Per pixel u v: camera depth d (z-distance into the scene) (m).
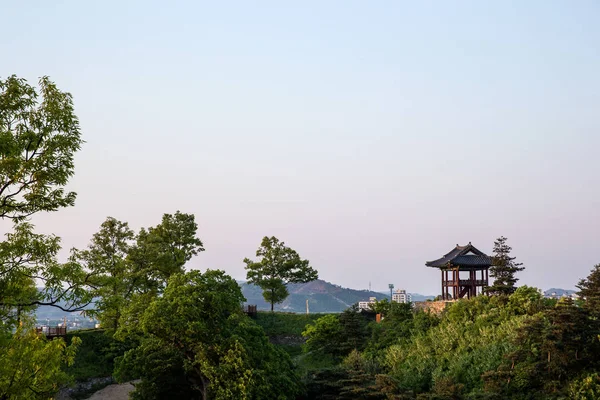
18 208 21.61
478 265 72.19
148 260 65.44
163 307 44.88
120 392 53.69
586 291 57.31
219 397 41.75
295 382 48.31
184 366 45.56
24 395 20.73
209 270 49.00
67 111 21.86
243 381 42.09
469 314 61.69
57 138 21.75
